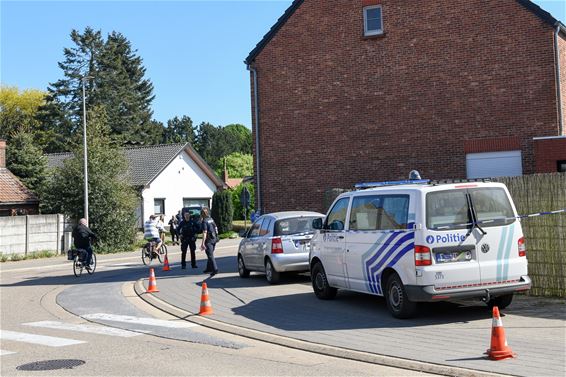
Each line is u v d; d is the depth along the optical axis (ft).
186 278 61.11
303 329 33.19
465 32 63.72
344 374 24.09
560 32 62.18
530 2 60.49
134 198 120.47
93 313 42.55
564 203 37.50
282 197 73.10
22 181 146.82
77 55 246.47
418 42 66.03
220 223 157.79
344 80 69.87
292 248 51.62
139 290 53.62
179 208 180.04
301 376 23.99
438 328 31.37
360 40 69.00
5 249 104.99
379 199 36.11
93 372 25.80
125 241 116.88
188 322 37.50
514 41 61.41
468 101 63.57
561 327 30.12
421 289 32.07
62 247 113.60
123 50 274.77
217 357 27.84
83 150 114.83
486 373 22.75
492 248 32.96
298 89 72.33
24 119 265.34
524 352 25.58
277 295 45.80
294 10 72.49
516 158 61.31
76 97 242.99
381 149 67.77
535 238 38.83
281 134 73.20
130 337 33.35
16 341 33.17
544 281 38.60
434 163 65.05
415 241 32.48
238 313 39.22
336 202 40.98
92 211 114.01
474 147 63.05
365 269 36.86
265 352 28.66
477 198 33.37
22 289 60.75
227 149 417.90
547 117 59.93
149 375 24.95
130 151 185.98
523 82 61.00
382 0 67.82
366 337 30.32
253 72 74.84
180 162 181.27
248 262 56.80
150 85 278.26
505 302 34.99
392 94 67.31
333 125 70.44
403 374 23.79
